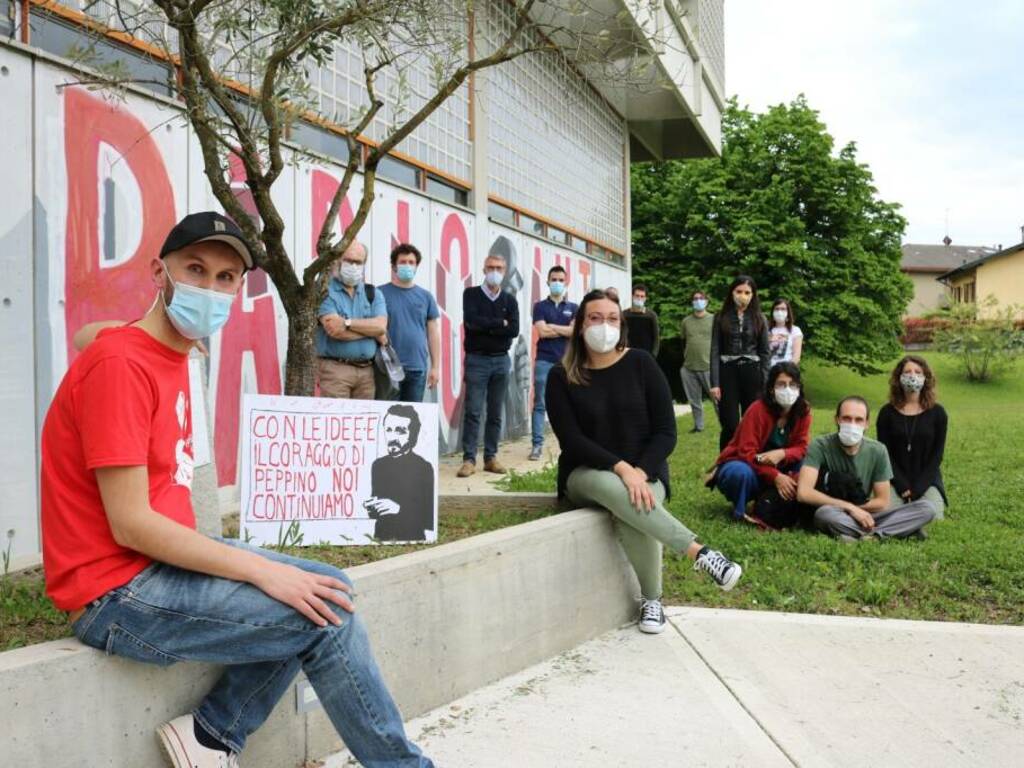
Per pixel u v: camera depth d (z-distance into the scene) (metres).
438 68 4.10
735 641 3.92
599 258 14.05
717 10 16.56
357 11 3.30
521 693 3.36
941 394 30.19
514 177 10.84
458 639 3.29
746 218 28.00
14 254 4.11
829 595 4.49
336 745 2.86
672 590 4.64
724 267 28.59
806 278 28.45
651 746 2.91
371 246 7.38
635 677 3.53
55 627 2.79
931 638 3.93
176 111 5.11
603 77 4.71
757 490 6.07
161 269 2.23
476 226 9.44
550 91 12.12
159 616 2.12
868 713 3.18
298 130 6.32
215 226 2.23
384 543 4.05
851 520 5.55
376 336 5.84
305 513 3.95
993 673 3.54
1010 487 7.59
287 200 6.23
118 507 2.08
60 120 4.36
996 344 31.09
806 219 29.27
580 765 2.78
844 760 2.83
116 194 4.68
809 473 5.76
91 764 2.11
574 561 3.93
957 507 6.68
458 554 3.29
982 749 2.91
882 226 29.17
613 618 4.20
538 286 11.43
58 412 2.17
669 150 17.77
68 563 2.13
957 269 57.06
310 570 2.43
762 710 3.20
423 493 4.14
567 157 12.86
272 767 2.63
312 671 2.32
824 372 34.00
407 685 3.07
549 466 7.93
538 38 10.77
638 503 4.00
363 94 7.19
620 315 4.47
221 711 2.36
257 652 2.23
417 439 4.16
